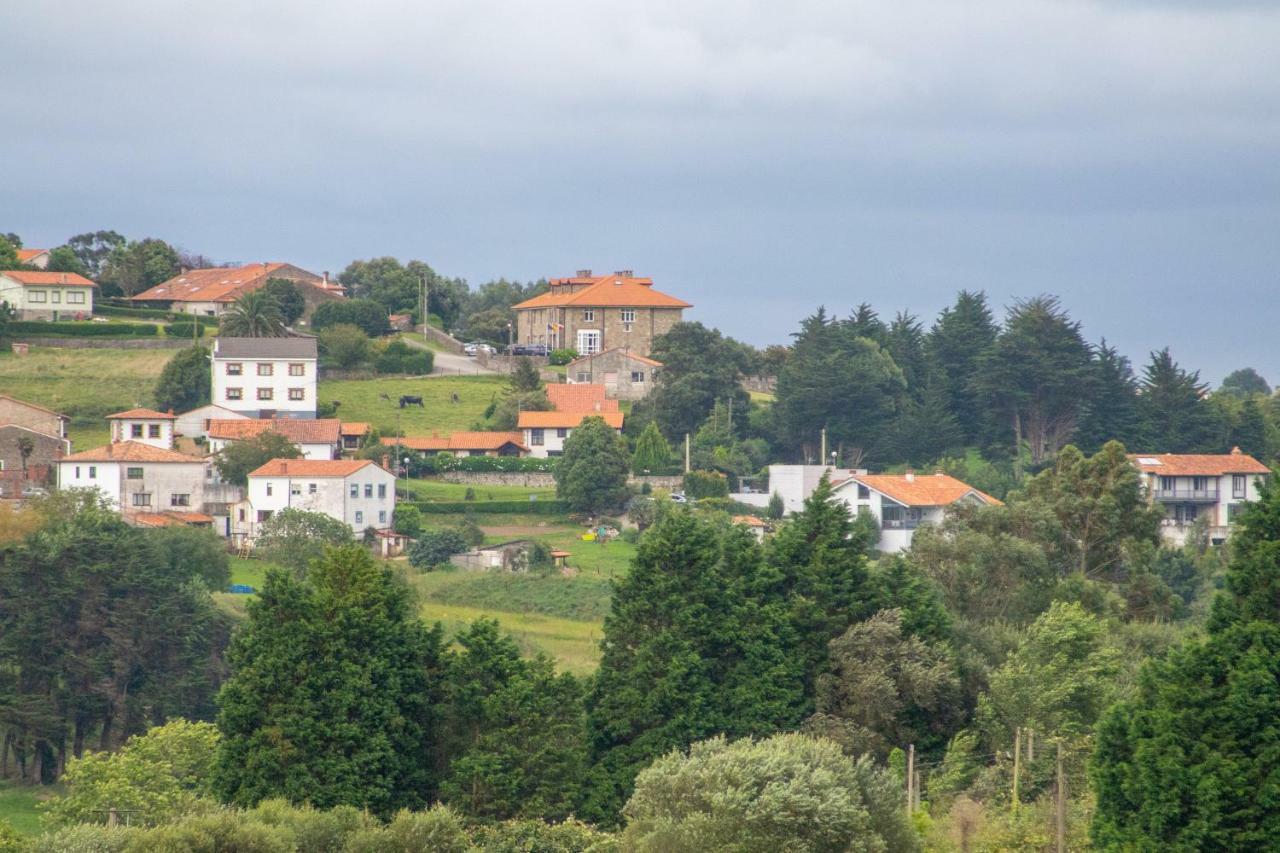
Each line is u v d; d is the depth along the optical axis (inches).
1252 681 5295.3
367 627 6614.2
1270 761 5196.9
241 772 6323.8
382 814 6250.0
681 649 7071.9
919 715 7342.5
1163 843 5221.5
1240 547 5846.5
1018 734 6378.0
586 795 6501.0
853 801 5246.1
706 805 5285.4
